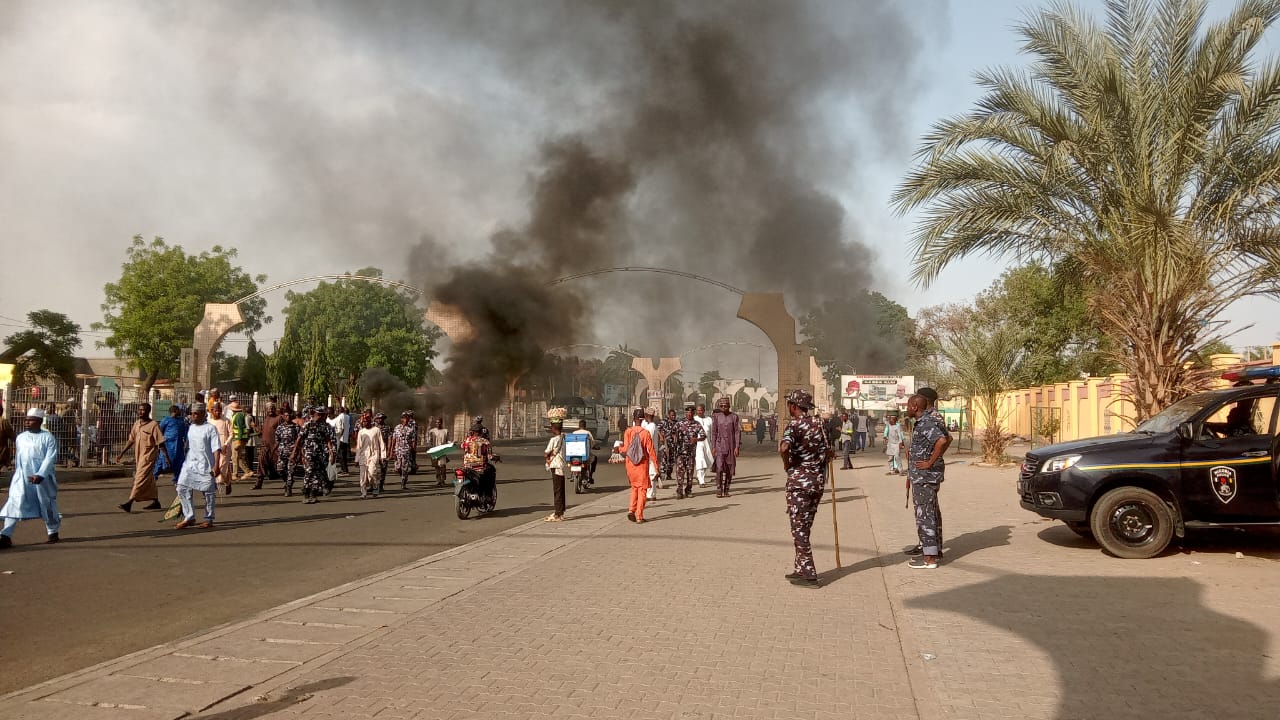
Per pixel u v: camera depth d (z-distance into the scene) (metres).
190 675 5.20
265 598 7.73
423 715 4.52
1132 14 13.60
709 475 23.88
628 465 13.11
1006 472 23.08
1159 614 6.79
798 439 8.07
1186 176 13.17
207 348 39.84
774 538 11.20
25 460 10.49
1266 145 12.82
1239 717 4.50
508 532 11.84
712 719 4.50
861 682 5.12
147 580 8.49
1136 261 13.16
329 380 39.91
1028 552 9.91
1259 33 12.55
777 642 6.00
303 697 4.81
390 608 7.05
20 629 6.52
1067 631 6.26
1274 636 6.09
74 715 4.49
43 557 9.73
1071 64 13.95
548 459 13.35
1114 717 4.50
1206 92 12.63
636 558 9.58
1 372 21.78
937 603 7.21
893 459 23.86
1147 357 13.14
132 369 58.06
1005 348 25.11
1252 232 12.90
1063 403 34.53
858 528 12.18
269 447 19.00
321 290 55.22
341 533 12.06
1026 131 14.00
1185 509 9.42
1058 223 14.20
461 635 6.16
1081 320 40.16
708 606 7.13
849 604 7.21
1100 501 9.59
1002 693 4.89
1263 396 9.62
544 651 5.75
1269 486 9.20
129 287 55.59
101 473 21.31
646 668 5.38
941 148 14.42
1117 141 13.31
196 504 15.84
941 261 14.70
